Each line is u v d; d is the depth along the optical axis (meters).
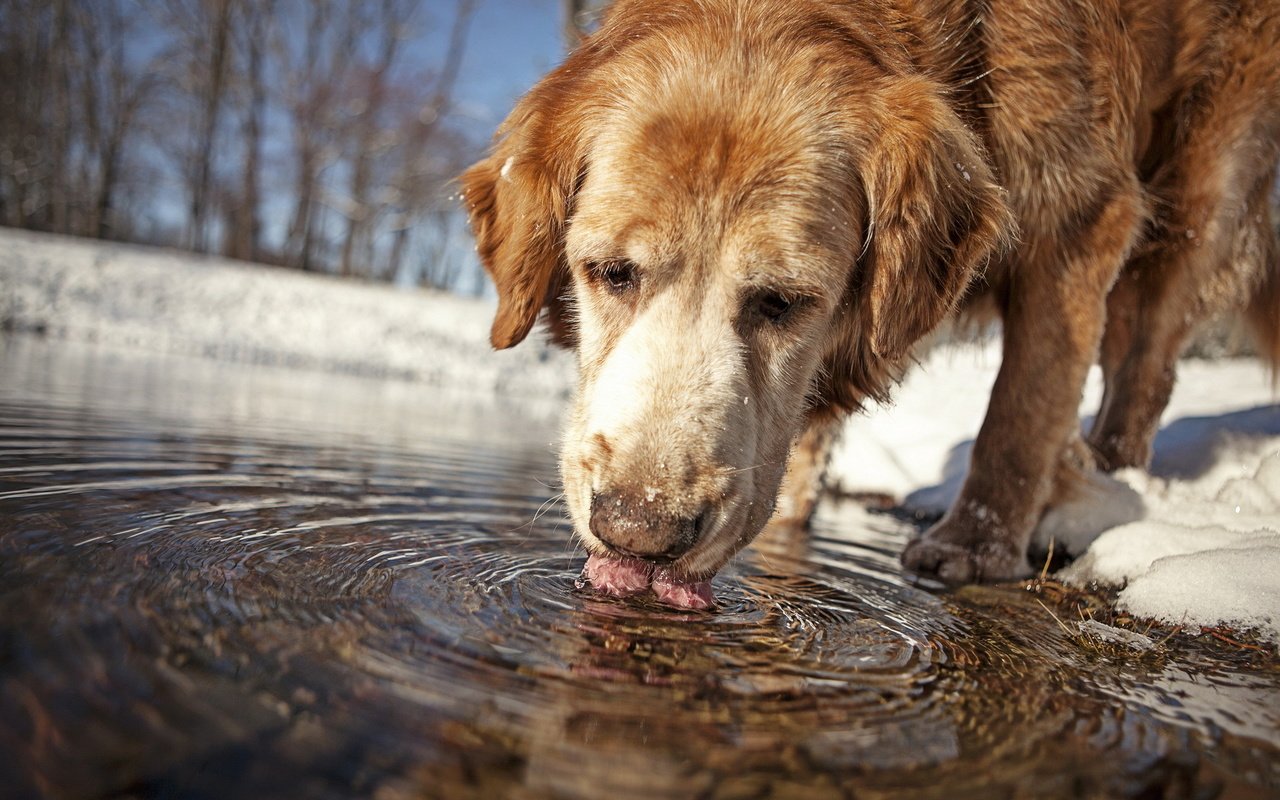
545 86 0.48
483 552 0.40
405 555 0.37
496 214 0.50
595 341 0.41
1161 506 0.55
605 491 0.34
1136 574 0.46
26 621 0.24
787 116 0.39
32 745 0.18
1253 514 0.51
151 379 1.21
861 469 0.87
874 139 0.42
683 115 0.39
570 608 0.32
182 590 0.28
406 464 0.66
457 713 0.21
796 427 0.41
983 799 0.20
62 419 0.66
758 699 0.25
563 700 0.23
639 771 0.20
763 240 0.38
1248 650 0.35
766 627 0.33
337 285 2.89
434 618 0.29
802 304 0.40
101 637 0.23
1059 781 0.21
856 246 0.43
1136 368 0.65
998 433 0.52
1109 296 0.66
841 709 0.25
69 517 0.35
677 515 0.33
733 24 0.43
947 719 0.25
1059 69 0.49
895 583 0.45
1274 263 0.71
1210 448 0.70
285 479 0.52
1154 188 0.60
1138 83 0.54
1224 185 0.60
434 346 2.56
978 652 0.32
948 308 0.45
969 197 0.44
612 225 0.38
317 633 0.26
